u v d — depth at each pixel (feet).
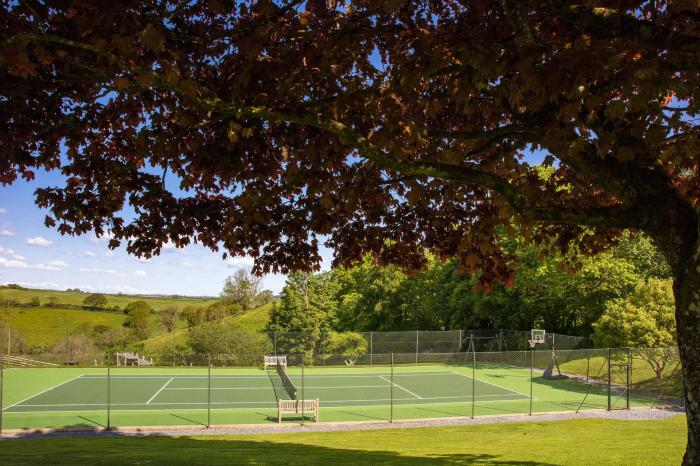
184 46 22.40
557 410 84.64
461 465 37.58
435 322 192.95
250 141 24.04
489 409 86.69
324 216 31.04
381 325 198.70
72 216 26.17
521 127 20.43
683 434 53.72
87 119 26.16
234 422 74.95
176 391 103.19
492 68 15.67
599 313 136.46
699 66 14.10
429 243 35.86
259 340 152.56
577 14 16.89
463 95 17.48
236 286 334.24
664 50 15.35
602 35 16.89
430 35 17.54
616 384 110.11
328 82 19.89
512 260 33.91
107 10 15.56
